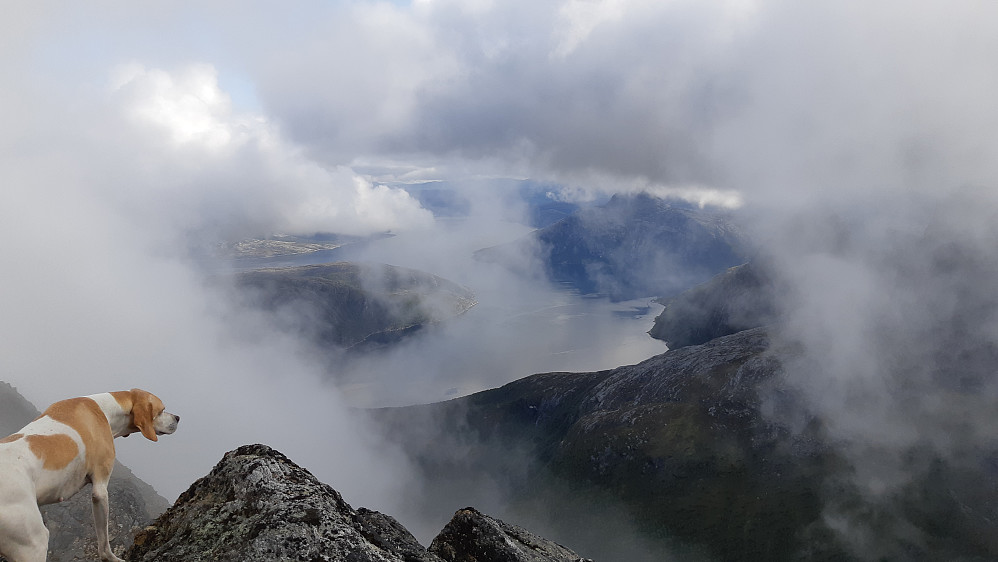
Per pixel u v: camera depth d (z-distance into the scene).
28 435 8.52
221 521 9.47
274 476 10.41
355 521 10.26
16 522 7.79
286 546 8.58
